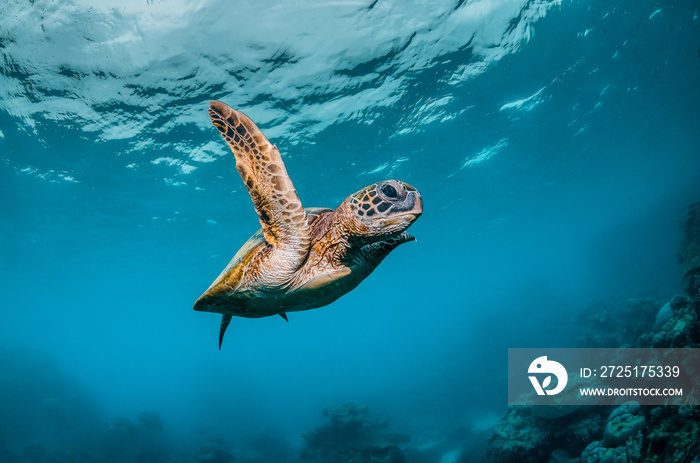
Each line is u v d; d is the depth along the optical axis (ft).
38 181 53.01
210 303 10.22
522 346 107.65
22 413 86.89
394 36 37.09
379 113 49.14
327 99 43.93
